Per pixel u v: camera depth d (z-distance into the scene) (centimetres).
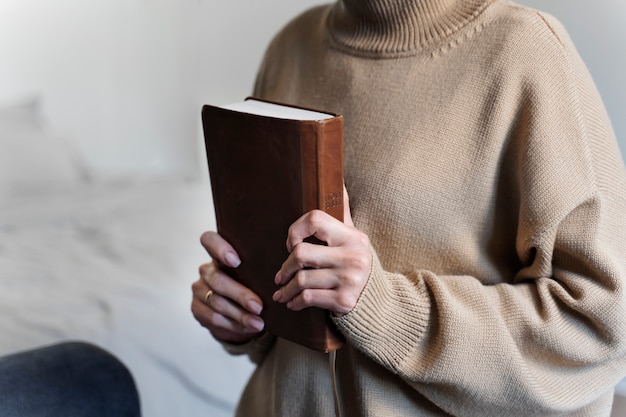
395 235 79
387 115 80
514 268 82
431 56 79
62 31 237
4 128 235
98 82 242
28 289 171
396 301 73
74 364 100
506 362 72
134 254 188
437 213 77
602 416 81
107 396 100
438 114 77
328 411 83
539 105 72
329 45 89
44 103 245
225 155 70
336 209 66
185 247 191
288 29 99
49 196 232
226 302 78
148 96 241
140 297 163
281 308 73
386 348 72
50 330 151
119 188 238
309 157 62
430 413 81
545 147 72
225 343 94
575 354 73
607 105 112
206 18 221
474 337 72
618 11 107
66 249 195
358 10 83
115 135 247
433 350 73
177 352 146
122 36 235
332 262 65
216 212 75
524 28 74
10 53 238
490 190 76
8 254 193
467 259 78
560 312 74
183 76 234
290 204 66
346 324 68
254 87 106
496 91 74
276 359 90
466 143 76
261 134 65
